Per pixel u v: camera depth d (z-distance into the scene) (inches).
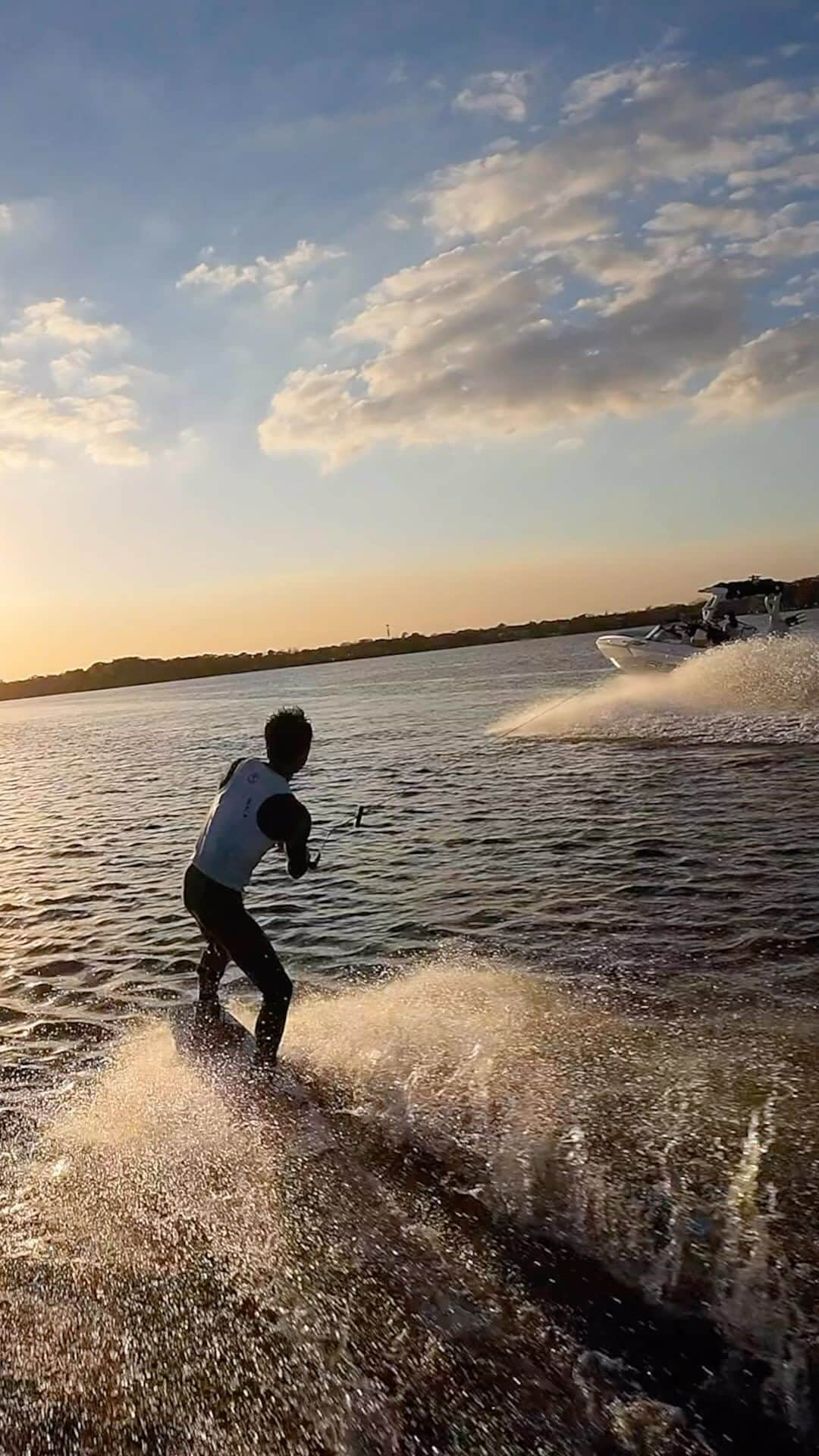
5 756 1331.2
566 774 621.9
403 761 770.2
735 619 1034.7
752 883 325.4
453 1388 111.9
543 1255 135.5
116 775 927.7
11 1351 123.8
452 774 666.8
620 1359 114.6
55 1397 115.5
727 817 440.8
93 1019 247.1
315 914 336.2
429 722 1144.8
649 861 369.7
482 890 348.8
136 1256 142.2
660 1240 136.4
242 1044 219.6
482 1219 145.3
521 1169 157.9
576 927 294.5
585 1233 139.5
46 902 391.5
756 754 641.6
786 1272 127.3
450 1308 125.7
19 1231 150.7
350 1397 111.7
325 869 406.0
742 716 804.0
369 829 486.6
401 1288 130.3
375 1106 184.1
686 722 805.9
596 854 389.1
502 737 869.8
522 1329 120.7
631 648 1040.8
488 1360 115.9
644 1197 147.2
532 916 310.3
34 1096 200.4
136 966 292.7
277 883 386.6
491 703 1387.8
